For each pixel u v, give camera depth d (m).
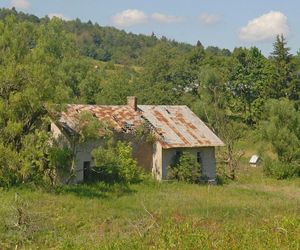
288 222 17.34
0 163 30.61
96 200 29.34
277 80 85.19
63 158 32.81
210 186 40.25
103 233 21.00
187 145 42.72
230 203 30.14
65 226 22.56
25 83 32.97
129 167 38.25
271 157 52.38
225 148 59.16
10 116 32.03
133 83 88.81
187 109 49.31
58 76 34.78
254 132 67.00
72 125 36.53
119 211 26.52
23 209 22.23
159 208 27.08
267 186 43.88
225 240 14.92
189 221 19.83
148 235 16.66
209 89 76.31
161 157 41.50
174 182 40.53
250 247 14.18
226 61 93.69
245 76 90.56
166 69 91.56
